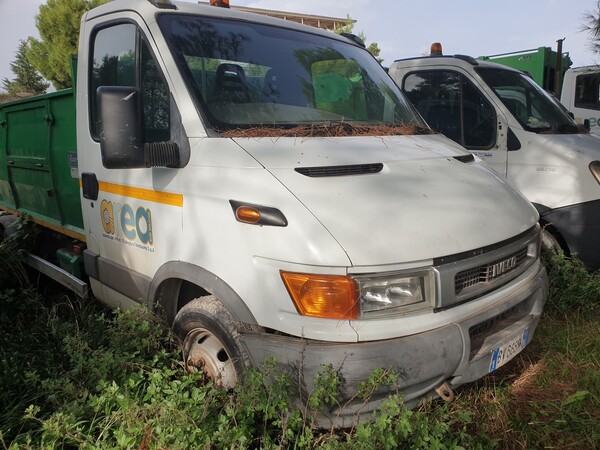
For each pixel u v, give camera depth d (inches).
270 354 99.2
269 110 129.3
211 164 113.0
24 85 1386.6
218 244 109.2
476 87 213.6
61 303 175.6
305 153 113.3
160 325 127.3
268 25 150.4
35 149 194.1
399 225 100.7
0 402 120.4
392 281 95.7
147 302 132.7
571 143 190.9
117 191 140.9
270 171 106.5
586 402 127.0
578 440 115.4
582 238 181.5
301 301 96.2
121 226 141.3
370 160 116.7
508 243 116.0
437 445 95.3
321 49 155.0
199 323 116.5
